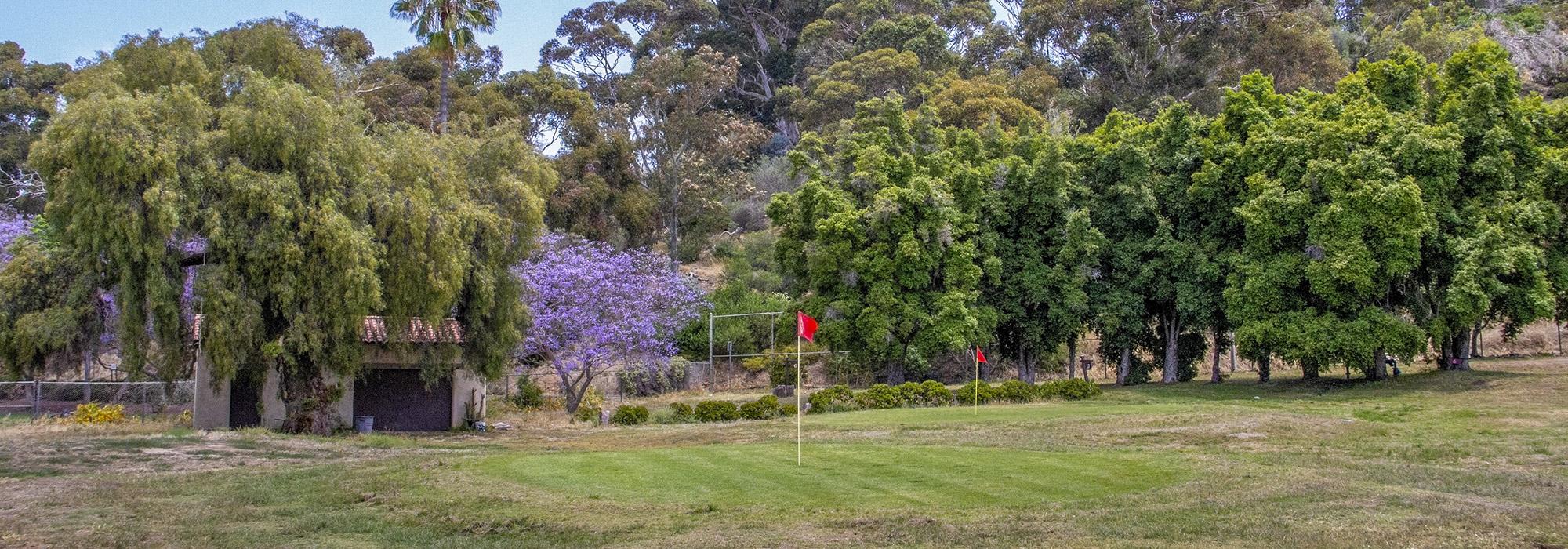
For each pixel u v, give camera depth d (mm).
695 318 50406
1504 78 35469
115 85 28219
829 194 42781
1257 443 22031
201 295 26562
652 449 22828
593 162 60656
